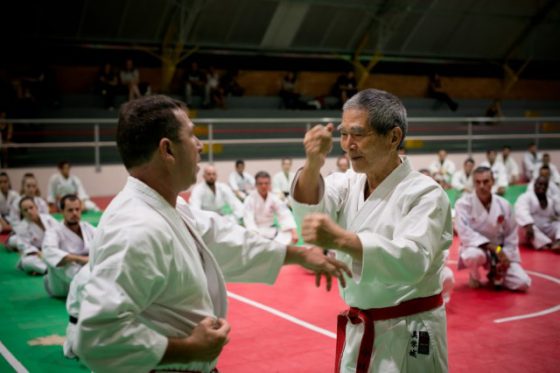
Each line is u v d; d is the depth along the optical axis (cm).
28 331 578
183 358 187
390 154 249
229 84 2030
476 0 2211
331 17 2095
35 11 1711
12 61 1756
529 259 916
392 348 257
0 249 997
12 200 1181
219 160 1711
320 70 2253
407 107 2359
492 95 2572
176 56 1927
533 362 489
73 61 1855
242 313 638
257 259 225
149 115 199
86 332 175
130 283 179
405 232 237
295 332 571
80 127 1712
